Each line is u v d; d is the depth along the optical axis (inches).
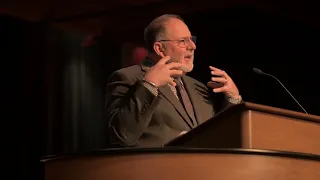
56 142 842.2
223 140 203.8
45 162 223.8
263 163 195.5
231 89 286.7
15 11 700.0
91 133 882.8
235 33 703.1
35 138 815.1
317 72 688.4
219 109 306.8
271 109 203.9
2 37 786.2
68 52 861.8
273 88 691.4
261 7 669.3
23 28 789.2
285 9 669.3
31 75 798.5
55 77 842.2
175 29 307.6
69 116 863.1
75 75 871.1
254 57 698.8
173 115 282.8
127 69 296.4
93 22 738.8
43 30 795.4
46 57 808.3
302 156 201.5
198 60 710.5
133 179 197.3
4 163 800.3
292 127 211.8
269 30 698.2
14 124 800.3
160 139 273.6
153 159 197.0
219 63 706.2
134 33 762.2
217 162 194.1
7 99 794.2
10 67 791.7
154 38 310.3
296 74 692.7
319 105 682.2
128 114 247.6
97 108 878.4
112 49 862.5
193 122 288.4
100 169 202.1
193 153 195.3
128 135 247.3
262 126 202.5
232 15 698.8
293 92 689.6
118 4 683.4
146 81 250.2
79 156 206.8
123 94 281.4
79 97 871.1
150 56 311.1
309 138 215.9
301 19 680.4
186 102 296.0
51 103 845.2
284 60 695.1
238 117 200.4
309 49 693.9
